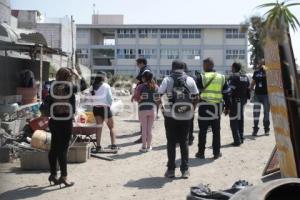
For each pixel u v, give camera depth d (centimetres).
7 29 1202
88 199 684
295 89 539
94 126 1030
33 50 1469
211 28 8800
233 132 1169
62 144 750
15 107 1130
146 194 710
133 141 1256
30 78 1288
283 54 537
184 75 823
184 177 814
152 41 9062
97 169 887
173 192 721
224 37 8756
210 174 848
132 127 1562
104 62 9375
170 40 8988
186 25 8850
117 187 753
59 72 745
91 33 9362
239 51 8744
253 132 1359
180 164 898
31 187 749
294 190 378
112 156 1023
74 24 4259
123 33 9181
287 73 542
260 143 1212
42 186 756
